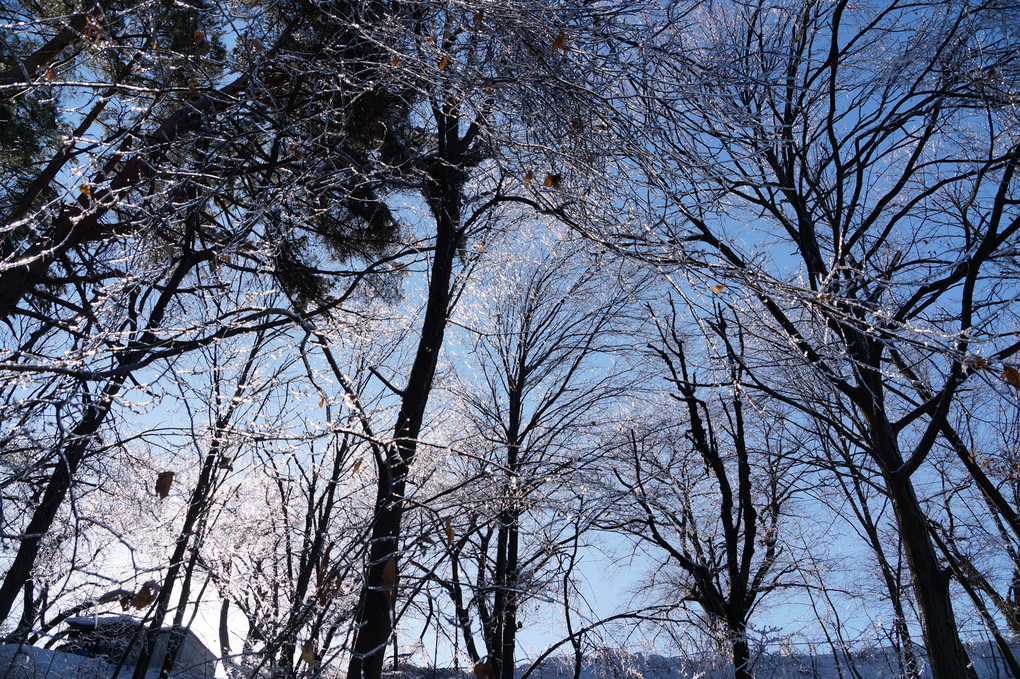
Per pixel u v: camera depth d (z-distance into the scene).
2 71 7.04
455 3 5.08
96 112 6.28
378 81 5.60
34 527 6.01
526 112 5.18
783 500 10.09
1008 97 6.27
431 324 6.37
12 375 4.14
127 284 4.73
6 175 7.66
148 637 6.39
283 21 6.32
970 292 5.84
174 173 5.14
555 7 5.04
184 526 6.62
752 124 5.31
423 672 7.75
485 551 8.65
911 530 6.22
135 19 5.96
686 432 8.93
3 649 7.17
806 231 7.30
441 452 8.89
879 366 6.52
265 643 5.27
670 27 5.50
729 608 7.70
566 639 8.22
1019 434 8.70
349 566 4.74
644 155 4.82
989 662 9.11
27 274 5.97
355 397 5.39
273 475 6.93
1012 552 8.33
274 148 5.71
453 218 6.70
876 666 9.00
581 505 8.25
